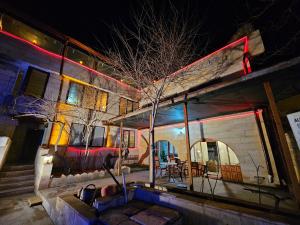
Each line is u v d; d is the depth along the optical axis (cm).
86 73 1274
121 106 1515
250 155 819
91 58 1357
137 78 775
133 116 979
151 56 711
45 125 1013
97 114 1284
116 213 377
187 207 374
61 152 1034
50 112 1016
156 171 1196
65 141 1073
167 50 672
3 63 924
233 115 911
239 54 931
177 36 662
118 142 1405
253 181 784
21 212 520
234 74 925
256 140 809
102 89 1363
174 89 1186
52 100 1049
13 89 945
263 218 269
